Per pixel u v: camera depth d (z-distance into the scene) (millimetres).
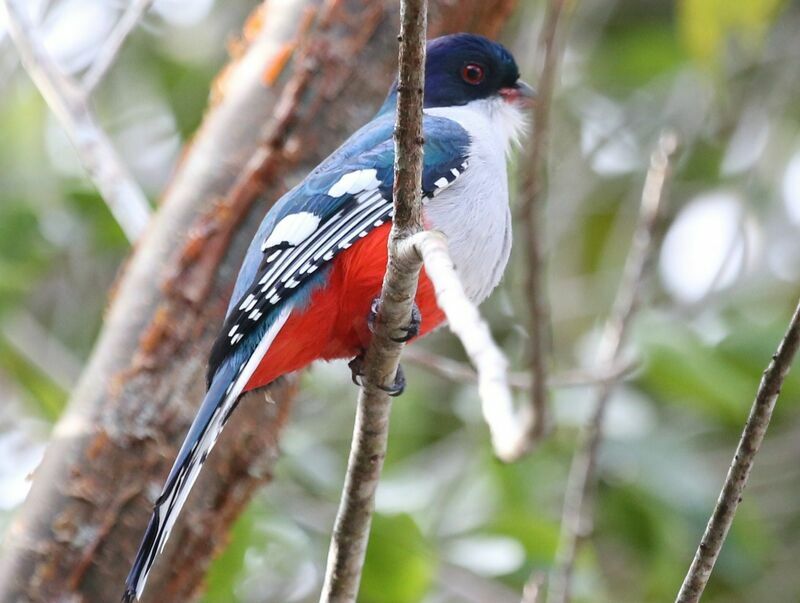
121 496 9070
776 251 14227
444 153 8602
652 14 15672
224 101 9914
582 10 15266
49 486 9109
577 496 9523
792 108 14875
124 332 9367
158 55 14766
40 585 8961
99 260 14305
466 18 10602
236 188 9484
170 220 9570
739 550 11602
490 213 8656
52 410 12320
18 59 13750
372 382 6980
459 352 14070
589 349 12984
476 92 10078
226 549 10594
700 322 12164
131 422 9156
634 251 9688
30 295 14297
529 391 8469
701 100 14734
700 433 12953
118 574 9031
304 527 11602
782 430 13734
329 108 9672
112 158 10070
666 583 11805
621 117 15016
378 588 10406
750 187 14164
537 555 10953
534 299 8477
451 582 11297
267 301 7973
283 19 9914
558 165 14734
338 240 8055
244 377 7734
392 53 9820
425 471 12289
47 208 12914
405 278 6609
